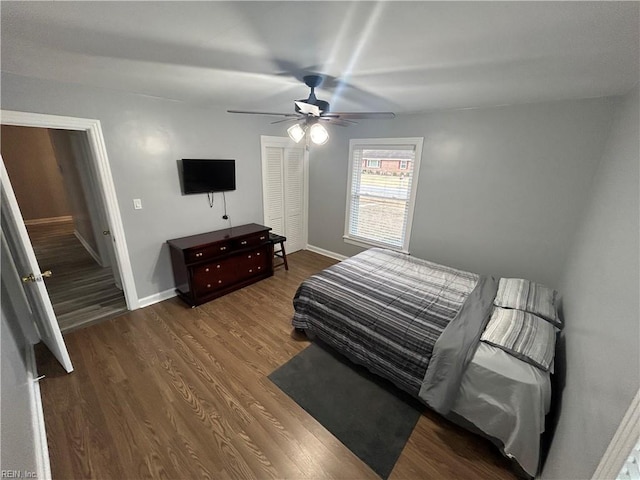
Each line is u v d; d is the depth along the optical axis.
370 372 2.32
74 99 2.33
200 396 2.04
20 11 1.08
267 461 1.63
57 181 6.41
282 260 4.68
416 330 2.00
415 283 2.71
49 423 1.79
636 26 1.06
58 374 2.17
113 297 3.35
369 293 2.50
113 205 2.75
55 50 1.53
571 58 1.45
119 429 1.77
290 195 4.66
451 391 1.68
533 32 1.17
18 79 2.05
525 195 2.84
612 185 1.83
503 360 1.64
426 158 3.43
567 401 1.50
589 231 2.13
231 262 3.47
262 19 1.14
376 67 1.70
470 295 2.40
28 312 2.42
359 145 3.99
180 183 3.22
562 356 1.86
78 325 2.81
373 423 1.88
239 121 3.61
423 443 1.76
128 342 2.58
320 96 2.58
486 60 1.53
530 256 2.94
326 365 2.38
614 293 1.26
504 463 1.65
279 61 1.64
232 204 3.81
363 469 1.60
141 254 3.06
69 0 0.99
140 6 1.04
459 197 3.28
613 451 0.86
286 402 2.02
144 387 2.09
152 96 2.78
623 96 2.13
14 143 5.82
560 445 1.39
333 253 4.85
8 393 1.41
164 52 1.53
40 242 5.16
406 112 3.38
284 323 2.95
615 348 1.07
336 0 0.98
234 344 2.61
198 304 3.22
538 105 2.61
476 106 2.91
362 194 4.20
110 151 2.63
